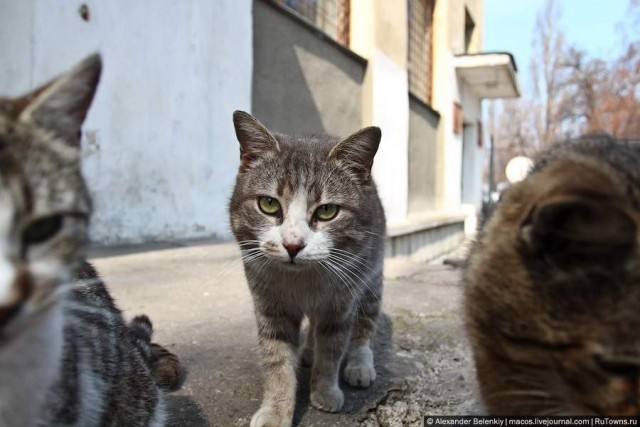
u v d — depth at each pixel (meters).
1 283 0.16
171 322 0.46
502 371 0.23
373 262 0.40
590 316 0.19
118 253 0.68
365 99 1.21
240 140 0.38
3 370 0.16
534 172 0.24
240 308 0.50
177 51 0.78
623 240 0.18
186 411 0.32
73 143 0.21
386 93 1.27
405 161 1.39
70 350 0.20
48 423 0.18
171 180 0.79
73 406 0.20
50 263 0.18
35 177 0.18
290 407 0.32
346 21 1.21
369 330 0.40
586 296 0.19
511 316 0.21
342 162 0.37
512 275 0.21
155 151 0.76
